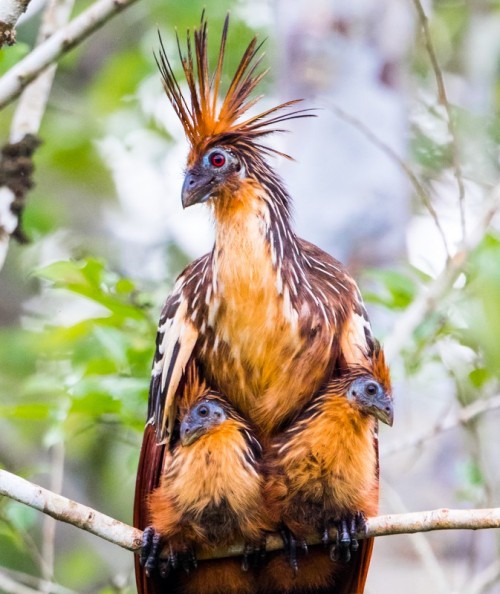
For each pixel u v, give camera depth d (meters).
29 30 17.73
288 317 8.77
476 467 12.09
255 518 8.70
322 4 12.73
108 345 11.51
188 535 8.81
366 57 12.68
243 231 8.81
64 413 11.37
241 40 17.31
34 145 10.88
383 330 11.73
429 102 16.83
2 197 10.74
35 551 11.34
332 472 8.61
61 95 19.08
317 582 9.15
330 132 12.54
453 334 11.76
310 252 9.31
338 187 12.45
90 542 15.98
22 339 15.69
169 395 8.89
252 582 9.11
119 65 18.00
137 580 9.17
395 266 12.37
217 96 9.30
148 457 9.23
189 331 8.95
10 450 16.02
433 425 11.84
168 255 17.69
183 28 17.52
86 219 18.48
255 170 8.97
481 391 11.99
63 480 15.95
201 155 9.01
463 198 10.93
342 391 8.75
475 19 17.16
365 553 9.09
